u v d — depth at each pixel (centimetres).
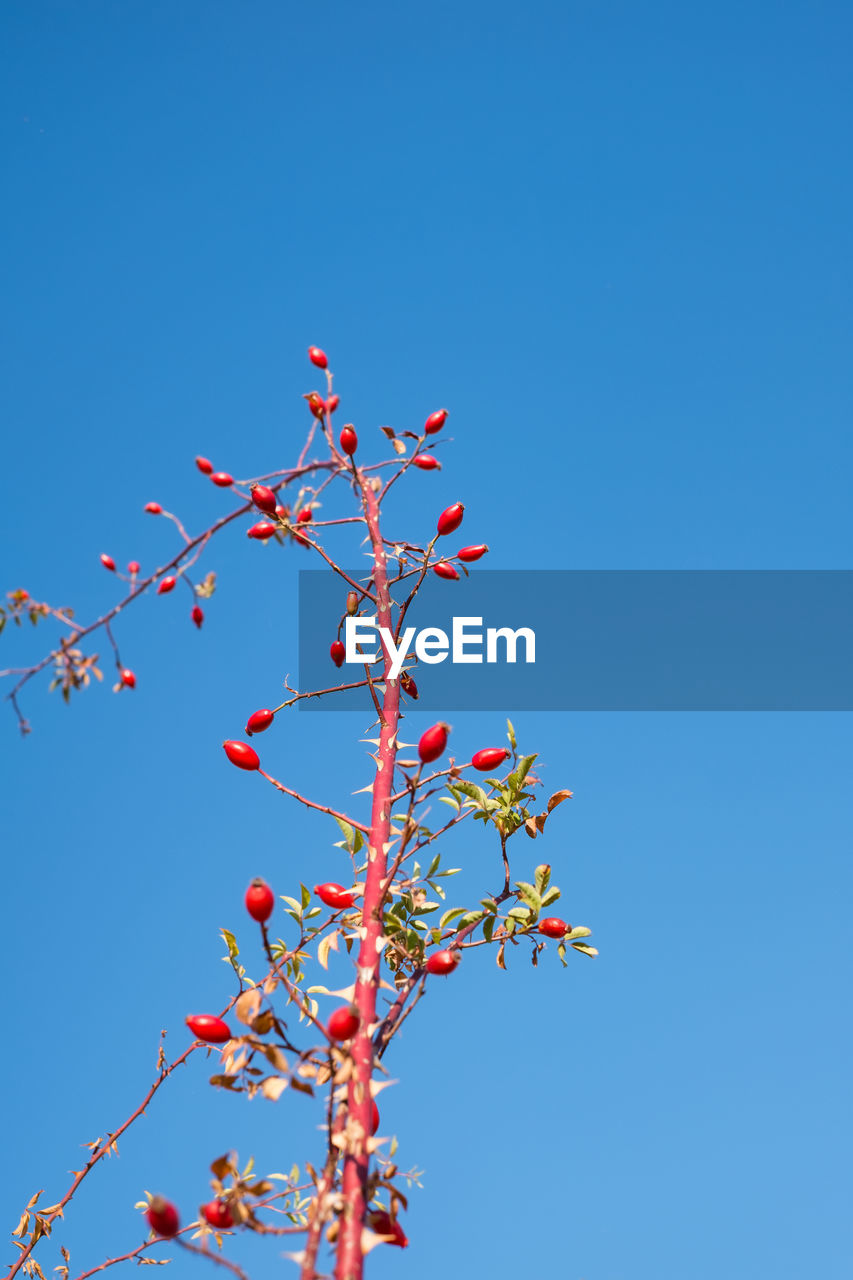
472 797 379
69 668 378
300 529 431
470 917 365
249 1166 347
